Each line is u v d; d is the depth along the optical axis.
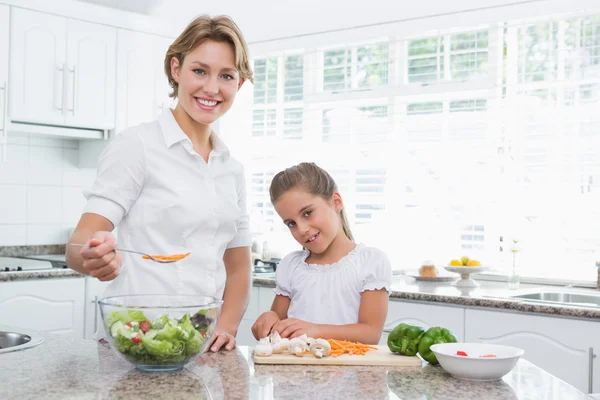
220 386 1.18
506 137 3.51
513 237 3.46
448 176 3.68
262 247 4.07
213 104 1.61
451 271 3.24
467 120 3.65
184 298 1.41
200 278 1.71
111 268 1.32
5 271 3.28
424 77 3.79
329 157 4.10
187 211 1.67
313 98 4.18
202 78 1.59
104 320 1.27
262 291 3.39
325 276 1.94
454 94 3.69
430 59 3.78
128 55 4.01
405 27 3.79
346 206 4.02
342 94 4.07
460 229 3.65
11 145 3.92
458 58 3.69
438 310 2.90
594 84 3.29
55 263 3.69
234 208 1.76
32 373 1.25
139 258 1.69
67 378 1.22
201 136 1.73
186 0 4.28
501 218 3.52
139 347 1.23
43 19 3.62
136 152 1.65
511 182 3.50
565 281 3.30
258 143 4.41
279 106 4.32
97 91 3.87
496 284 3.31
